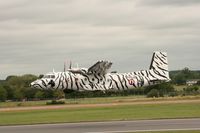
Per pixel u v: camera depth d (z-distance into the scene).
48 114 46.47
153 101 65.00
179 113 41.19
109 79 80.06
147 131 28.77
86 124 34.44
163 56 84.62
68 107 58.22
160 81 84.31
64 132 29.77
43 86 76.31
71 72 77.38
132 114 42.06
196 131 27.98
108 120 36.69
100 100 72.69
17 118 42.38
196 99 65.81
